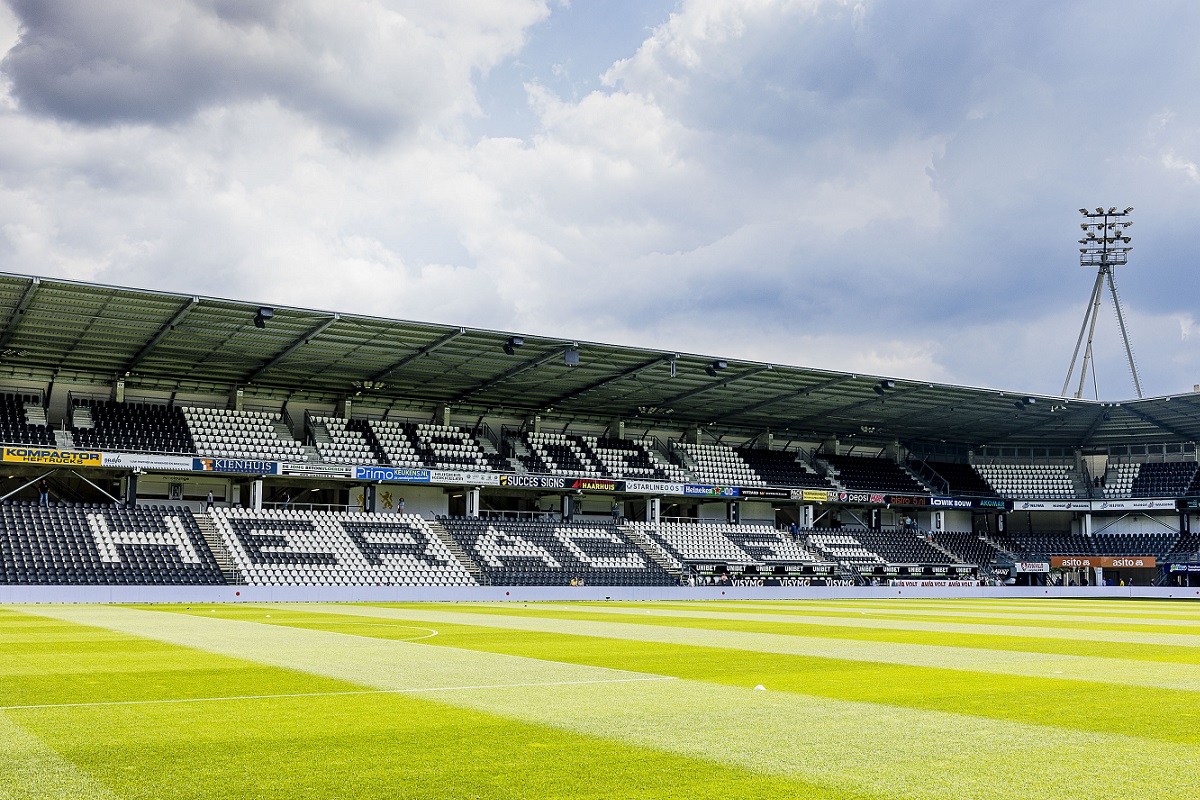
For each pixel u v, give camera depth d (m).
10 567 51.97
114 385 65.12
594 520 76.94
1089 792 9.38
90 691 15.42
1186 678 17.73
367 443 70.06
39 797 9.08
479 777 9.86
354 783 9.62
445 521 69.50
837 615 40.72
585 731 12.12
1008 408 80.19
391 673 17.84
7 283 46.62
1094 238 90.69
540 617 37.69
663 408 78.75
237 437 65.81
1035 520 94.38
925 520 92.38
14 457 56.03
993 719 13.12
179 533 59.38
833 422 85.50
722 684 16.55
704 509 85.06
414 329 55.72
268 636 26.47
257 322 51.19
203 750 11.02
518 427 79.31
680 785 9.57
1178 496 85.69
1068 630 31.12
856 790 9.42
